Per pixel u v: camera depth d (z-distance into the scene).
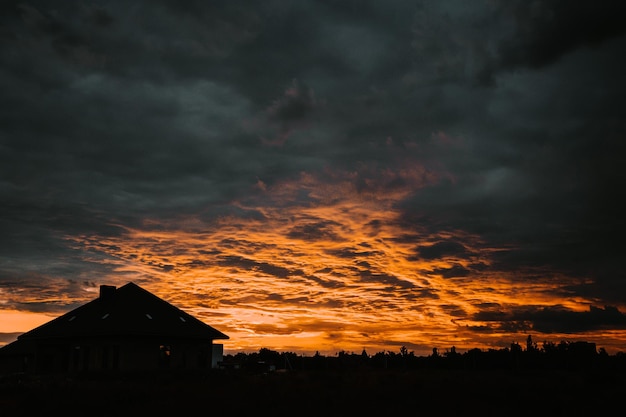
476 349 56.59
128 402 22.95
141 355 42.12
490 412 21.50
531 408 22.44
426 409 21.92
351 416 19.92
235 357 57.31
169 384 31.30
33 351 49.44
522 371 44.47
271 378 34.88
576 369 47.31
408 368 56.25
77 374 38.59
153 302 47.34
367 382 31.39
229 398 23.58
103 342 42.69
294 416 19.88
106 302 47.16
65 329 43.69
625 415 21.02
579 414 21.22
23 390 29.08
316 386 28.73
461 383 30.23
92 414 21.16
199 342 46.47
